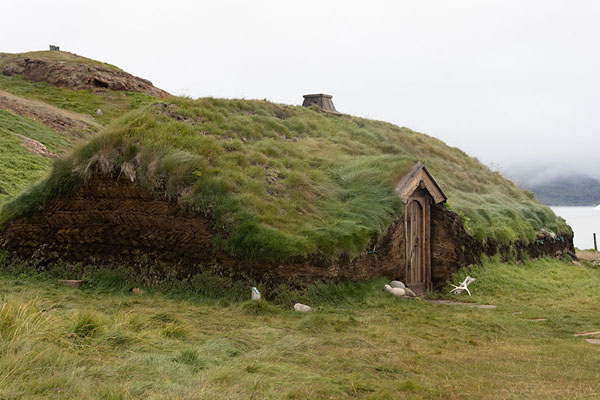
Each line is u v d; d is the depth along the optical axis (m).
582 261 25.36
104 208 12.94
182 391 4.62
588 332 10.02
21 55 51.31
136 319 7.23
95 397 4.29
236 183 12.69
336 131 22.28
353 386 5.34
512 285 16.59
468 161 29.14
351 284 12.20
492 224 19.69
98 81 45.31
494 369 6.64
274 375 5.50
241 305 10.23
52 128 29.75
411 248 15.62
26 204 13.73
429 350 7.62
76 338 5.85
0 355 4.86
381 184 15.05
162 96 48.59
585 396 5.38
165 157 12.50
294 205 12.94
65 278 12.74
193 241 11.78
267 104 21.66
